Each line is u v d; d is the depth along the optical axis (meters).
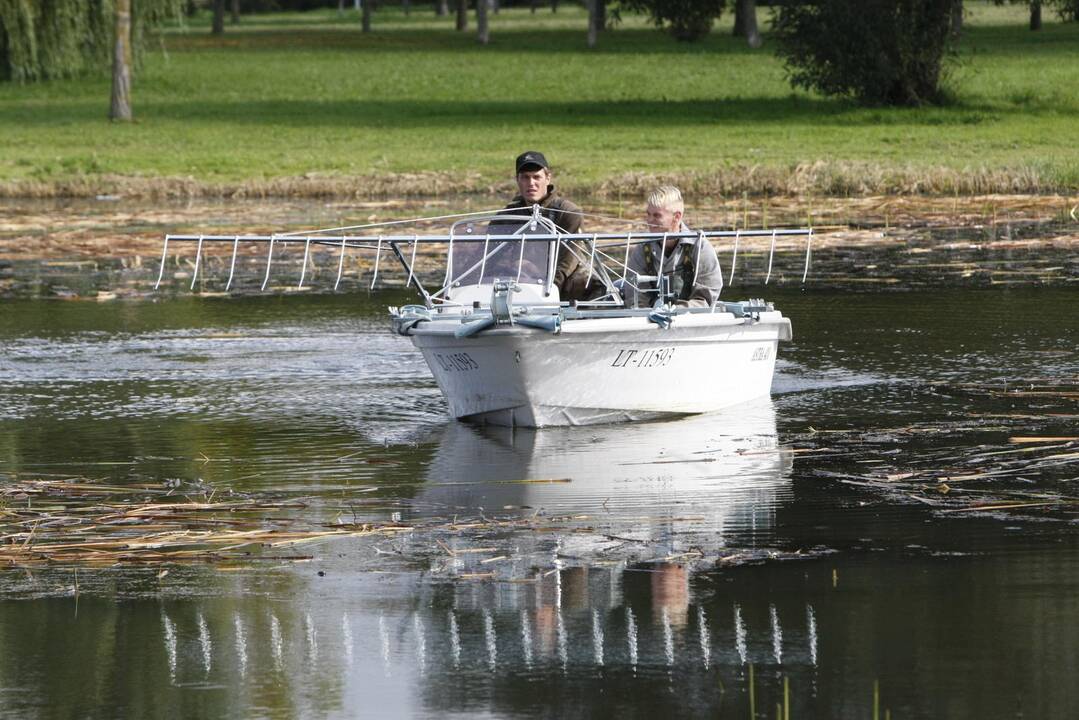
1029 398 39.66
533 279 38.62
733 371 39.59
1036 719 20.30
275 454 35.22
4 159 121.50
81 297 61.72
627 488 31.59
